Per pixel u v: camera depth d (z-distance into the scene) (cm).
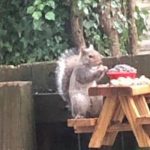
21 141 440
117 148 479
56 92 496
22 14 675
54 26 663
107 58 493
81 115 423
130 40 699
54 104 493
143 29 756
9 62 677
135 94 394
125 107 397
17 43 678
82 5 652
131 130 418
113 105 402
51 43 663
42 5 646
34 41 666
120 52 688
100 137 406
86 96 421
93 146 409
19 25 672
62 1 669
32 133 462
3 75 505
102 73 420
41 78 503
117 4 688
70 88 428
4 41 679
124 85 398
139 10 738
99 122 407
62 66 443
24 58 670
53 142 498
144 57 488
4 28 682
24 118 445
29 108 456
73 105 425
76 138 495
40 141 495
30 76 504
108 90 399
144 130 394
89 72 418
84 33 673
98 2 671
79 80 421
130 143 479
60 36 668
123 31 689
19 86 441
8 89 441
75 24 657
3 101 441
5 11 684
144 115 401
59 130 496
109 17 675
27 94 454
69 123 413
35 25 645
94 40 674
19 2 682
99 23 680
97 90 403
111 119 408
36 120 494
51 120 493
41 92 502
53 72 500
